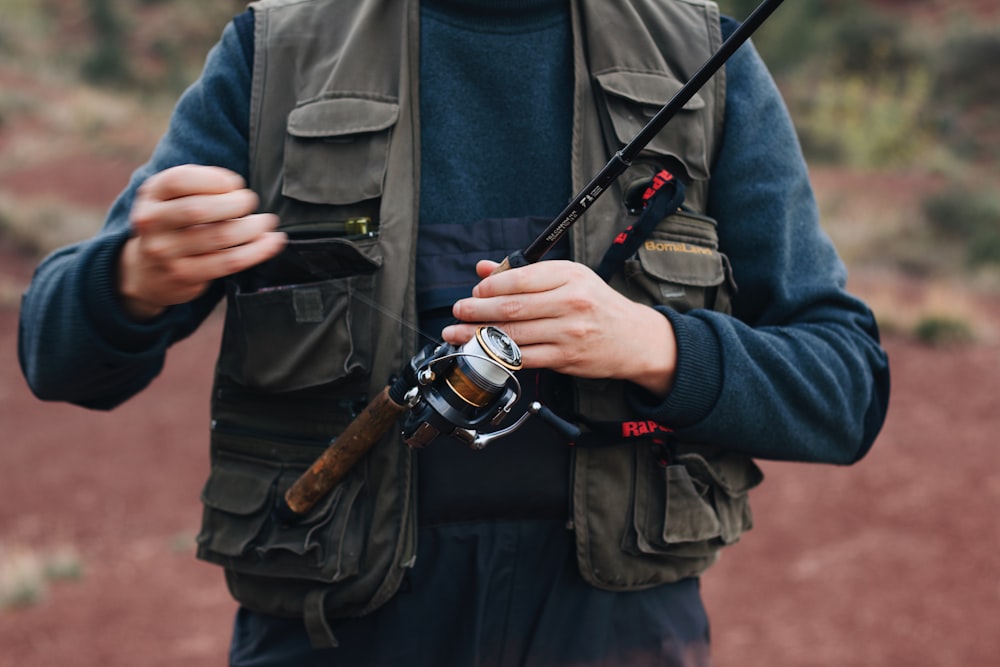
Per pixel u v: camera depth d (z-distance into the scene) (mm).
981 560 5531
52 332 1313
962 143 21062
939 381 8453
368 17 1474
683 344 1366
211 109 1501
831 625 5047
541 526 1442
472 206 1467
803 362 1460
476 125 1485
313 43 1493
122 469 7961
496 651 1439
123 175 16828
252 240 1185
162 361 1549
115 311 1284
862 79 23359
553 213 1478
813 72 23641
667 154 1470
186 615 5586
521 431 1429
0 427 8852
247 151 1499
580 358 1305
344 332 1398
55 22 30656
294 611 1426
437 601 1423
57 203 14961
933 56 24094
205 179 1138
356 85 1454
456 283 1438
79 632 5359
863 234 13727
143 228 1155
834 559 5730
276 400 1461
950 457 6910
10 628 5391
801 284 1555
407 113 1455
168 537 6770
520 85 1490
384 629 1427
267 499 1439
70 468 7984
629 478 1442
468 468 1413
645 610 1481
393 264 1410
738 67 1566
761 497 6625
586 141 1474
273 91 1484
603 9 1503
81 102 21109
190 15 31688
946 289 11234
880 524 6086
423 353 1305
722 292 1519
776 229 1526
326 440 1437
